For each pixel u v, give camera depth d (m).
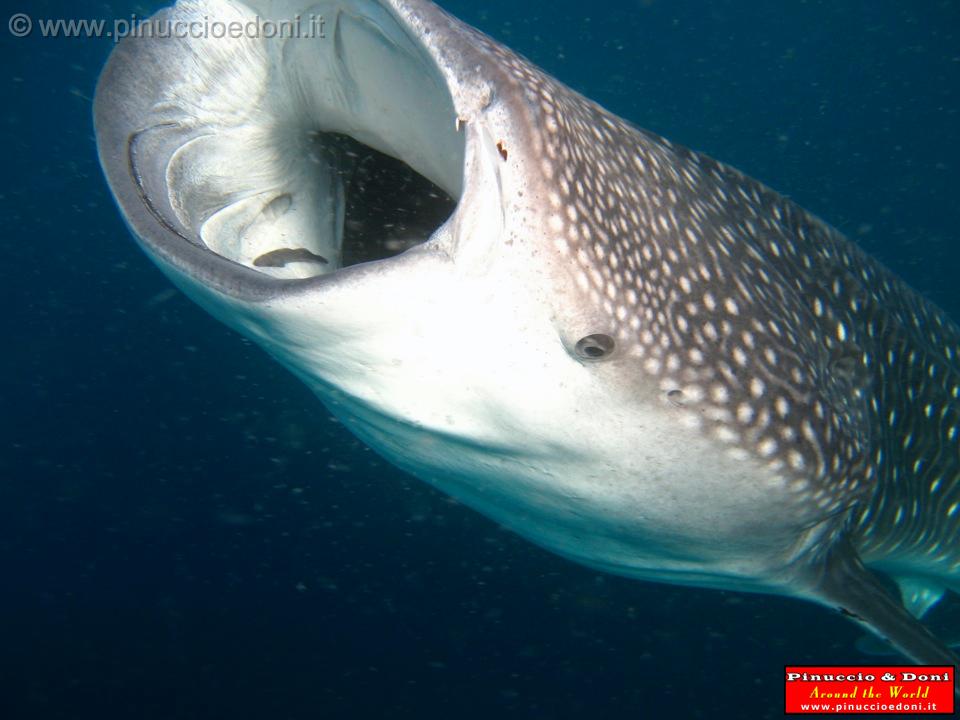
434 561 10.20
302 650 9.38
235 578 10.24
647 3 46.72
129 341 14.77
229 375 13.42
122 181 1.48
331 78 1.90
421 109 1.82
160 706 8.74
